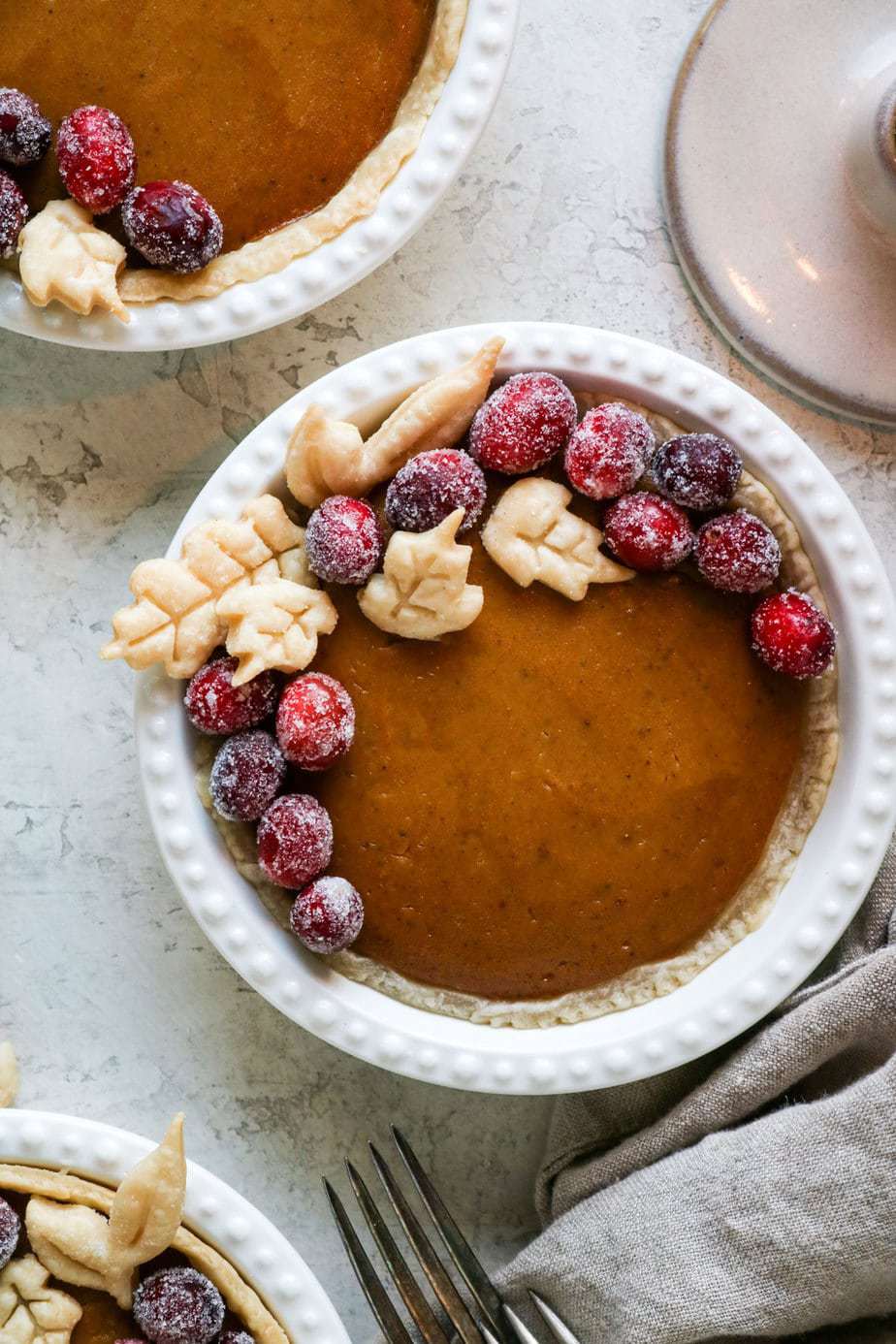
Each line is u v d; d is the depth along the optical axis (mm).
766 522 418
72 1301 399
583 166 451
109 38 418
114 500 447
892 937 435
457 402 404
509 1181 451
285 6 420
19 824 446
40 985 445
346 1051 423
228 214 423
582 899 422
